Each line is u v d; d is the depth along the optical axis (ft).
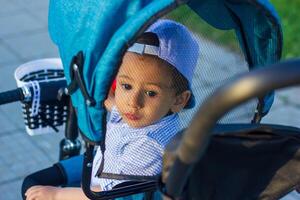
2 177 12.21
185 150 4.14
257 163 5.16
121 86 6.28
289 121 14.03
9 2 18.90
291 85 3.79
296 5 17.97
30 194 7.07
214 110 3.89
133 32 5.20
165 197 4.66
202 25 6.24
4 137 13.28
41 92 7.56
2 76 15.31
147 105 6.28
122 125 6.39
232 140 5.02
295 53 15.93
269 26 6.02
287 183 5.26
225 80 6.40
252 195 5.29
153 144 6.25
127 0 5.45
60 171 7.54
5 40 16.93
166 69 6.19
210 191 5.13
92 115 5.76
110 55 5.31
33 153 12.85
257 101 6.45
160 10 5.17
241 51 6.49
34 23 17.79
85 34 5.66
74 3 5.78
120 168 6.22
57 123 8.05
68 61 5.98
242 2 5.89
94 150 6.66
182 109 6.45
